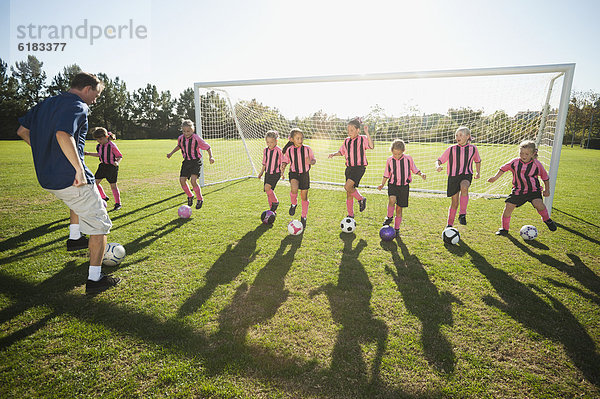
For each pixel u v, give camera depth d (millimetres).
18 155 13625
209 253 3512
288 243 3836
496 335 2143
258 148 11297
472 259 3402
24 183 7391
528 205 5711
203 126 8945
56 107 2244
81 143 2467
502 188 7516
